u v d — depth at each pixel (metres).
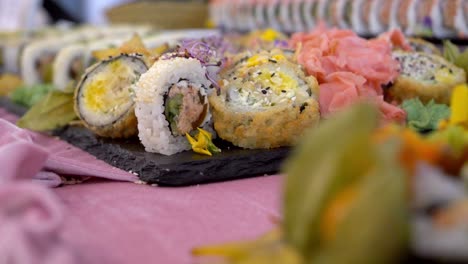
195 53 0.39
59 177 0.36
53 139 0.47
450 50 0.48
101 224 0.30
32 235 0.25
